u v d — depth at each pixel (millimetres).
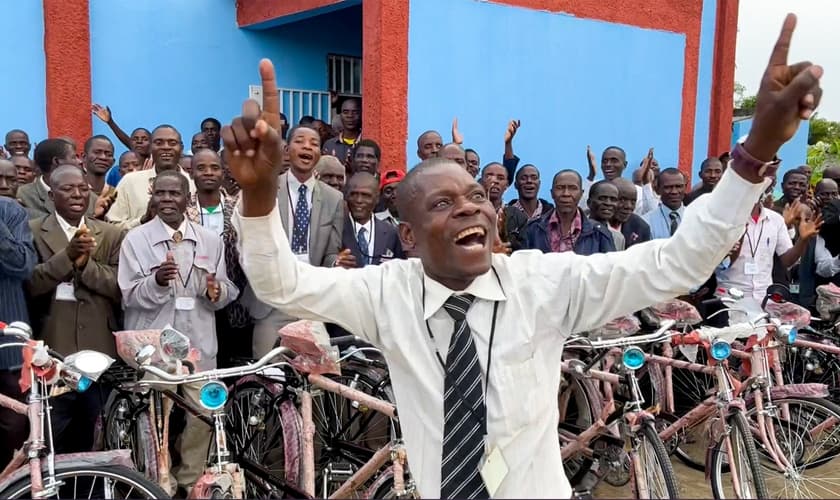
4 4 7125
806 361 4762
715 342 3396
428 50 7152
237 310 4117
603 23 8430
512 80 7836
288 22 8641
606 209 5129
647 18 8781
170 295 3682
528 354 1866
